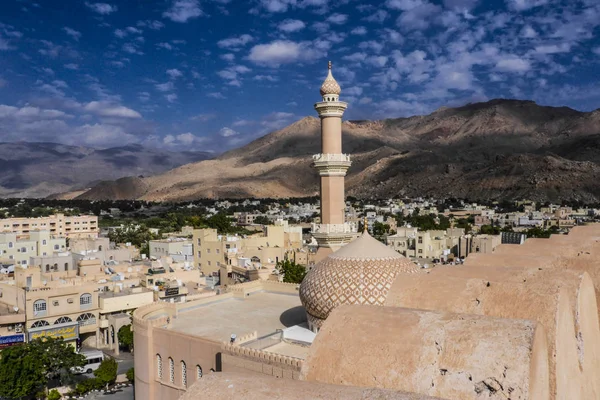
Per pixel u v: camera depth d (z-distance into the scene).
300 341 40.97
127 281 91.19
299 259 123.81
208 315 52.47
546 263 14.42
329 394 6.68
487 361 7.20
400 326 8.42
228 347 39.41
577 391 9.48
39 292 75.88
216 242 118.31
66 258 107.06
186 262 108.12
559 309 9.23
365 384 7.84
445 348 7.67
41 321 76.00
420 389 7.42
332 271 40.22
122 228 198.25
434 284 11.01
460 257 124.44
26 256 125.62
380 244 42.03
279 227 137.75
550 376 8.25
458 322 8.11
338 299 39.22
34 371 61.00
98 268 97.38
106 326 82.19
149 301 85.12
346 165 67.25
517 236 140.75
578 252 17.27
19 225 169.38
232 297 59.88
